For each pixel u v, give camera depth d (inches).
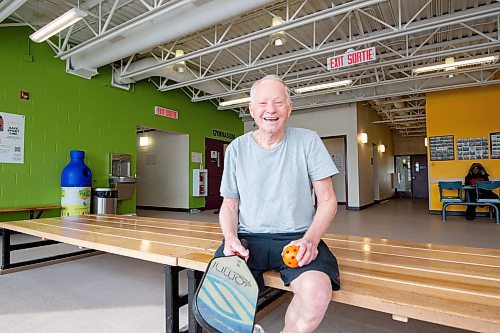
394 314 34.2
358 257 53.2
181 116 311.6
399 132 572.1
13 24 181.5
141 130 359.6
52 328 64.1
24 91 191.5
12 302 78.1
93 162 229.0
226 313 38.3
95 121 231.0
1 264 109.4
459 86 248.1
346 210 325.1
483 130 255.9
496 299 34.4
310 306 35.4
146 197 354.6
